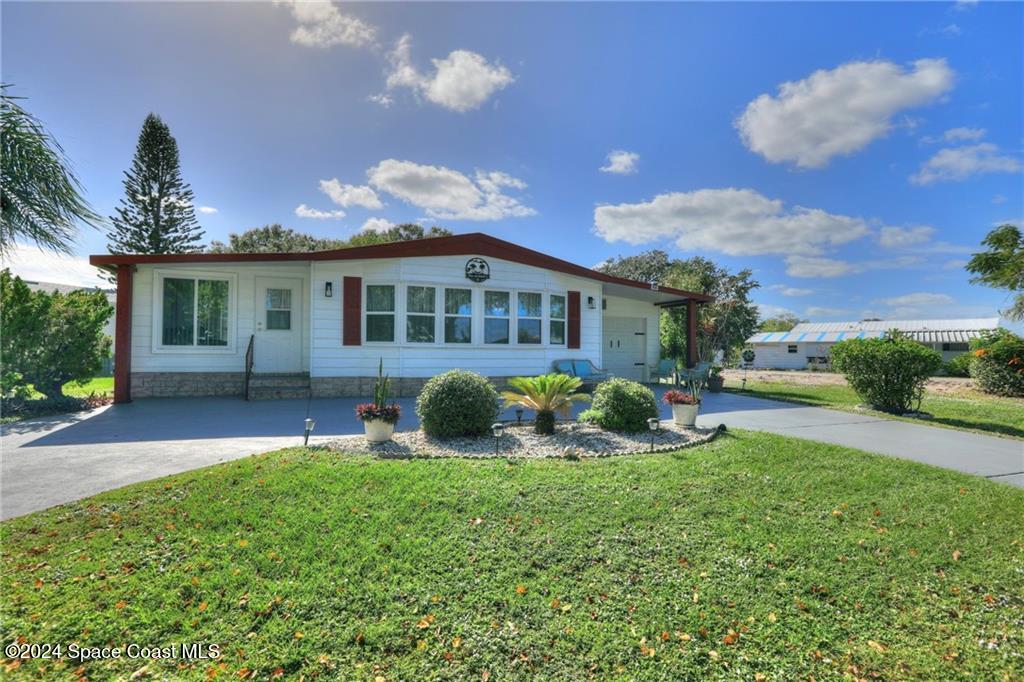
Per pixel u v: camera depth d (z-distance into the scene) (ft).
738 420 29.86
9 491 14.25
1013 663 7.97
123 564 10.05
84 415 28.09
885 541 12.14
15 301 30.09
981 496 15.47
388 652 7.77
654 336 57.82
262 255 34.37
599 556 11.00
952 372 87.10
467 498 13.97
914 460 20.06
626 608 9.14
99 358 34.27
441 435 21.88
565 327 44.55
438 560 10.58
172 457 18.49
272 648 7.74
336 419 27.37
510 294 41.81
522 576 10.12
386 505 13.37
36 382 30.58
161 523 11.96
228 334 37.47
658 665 7.67
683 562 10.87
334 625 8.35
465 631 8.32
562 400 23.35
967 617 9.21
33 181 12.51
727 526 12.72
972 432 26.84
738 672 7.59
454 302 39.86
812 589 10.00
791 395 46.68
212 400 34.27
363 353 37.17
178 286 36.22
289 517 12.41
